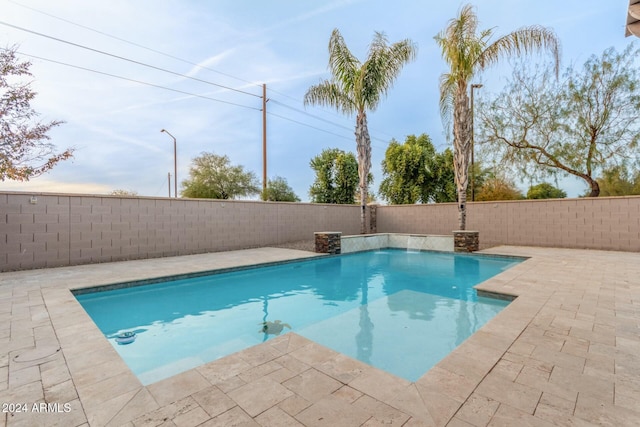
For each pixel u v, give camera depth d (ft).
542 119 39.04
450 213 40.45
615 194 36.11
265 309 15.05
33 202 21.16
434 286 19.29
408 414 5.76
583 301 12.78
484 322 12.71
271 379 7.11
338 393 6.51
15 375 7.29
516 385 6.69
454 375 7.14
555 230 32.58
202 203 30.19
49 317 11.39
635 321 10.44
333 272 23.81
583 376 7.01
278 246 35.53
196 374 7.36
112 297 16.72
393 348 10.37
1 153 22.47
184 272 20.29
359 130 35.70
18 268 20.57
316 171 59.67
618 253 27.48
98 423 5.57
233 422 5.57
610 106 34.81
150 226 26.71
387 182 57.98
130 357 10.02
